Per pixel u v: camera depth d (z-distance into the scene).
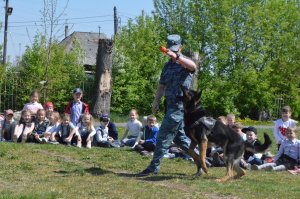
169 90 8.16
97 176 7.96
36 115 12.88
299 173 9.60
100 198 6.30
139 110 31.55
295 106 34.62
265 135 8.26
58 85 30.81
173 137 8.30
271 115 34.47
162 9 35.81
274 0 34.31
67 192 6.57
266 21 33.62
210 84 32.34
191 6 34.22
